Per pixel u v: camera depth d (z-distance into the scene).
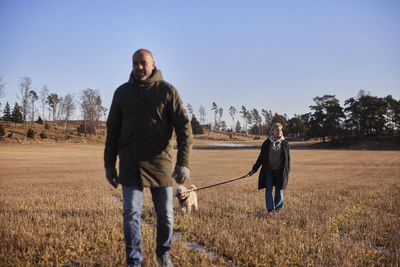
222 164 27.73
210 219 5.61
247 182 13.21
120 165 2.98
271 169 6.34
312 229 4.82
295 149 72.25
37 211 6.26
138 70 2.92
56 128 92.69
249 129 164.75
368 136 85.38
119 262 3.33
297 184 12.07
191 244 4.25
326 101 85.94
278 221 5.39
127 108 2.89
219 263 3.43
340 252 3.64
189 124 3.02
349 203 7.41
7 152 41.69
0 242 3.85
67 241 4.02
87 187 10.94
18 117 84.75
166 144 2.99
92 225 4.78
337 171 19.70
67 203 7.34
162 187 3.00
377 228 4.91
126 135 2.91
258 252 3.69
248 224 5.01
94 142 73.56
